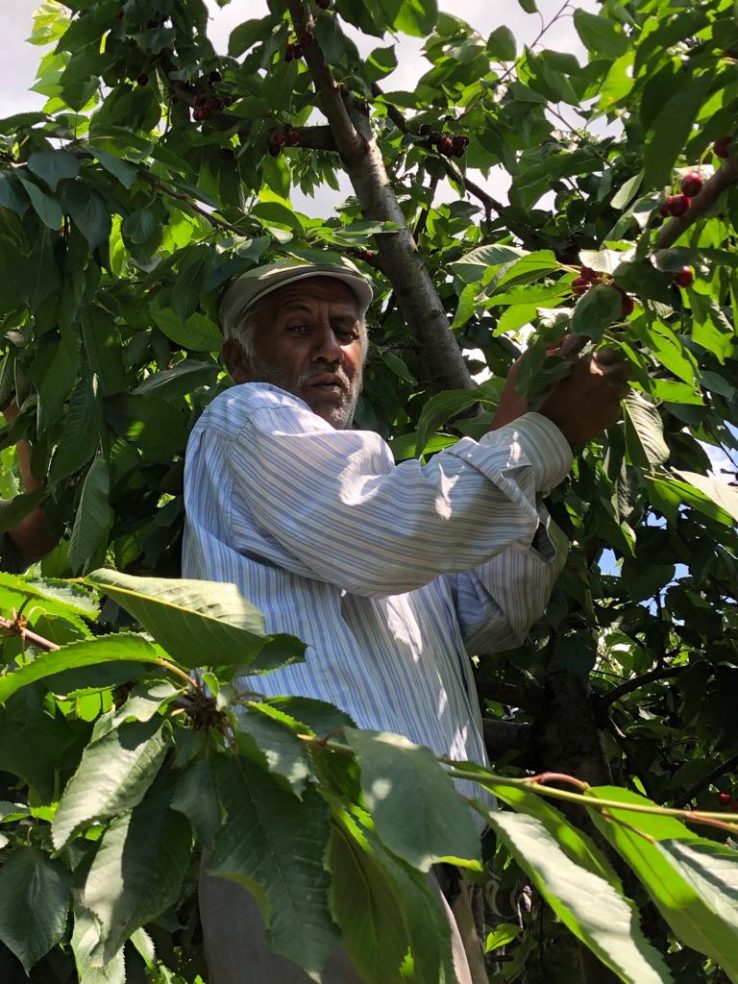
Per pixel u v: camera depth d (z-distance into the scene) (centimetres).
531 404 198
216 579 191
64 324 259
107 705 149
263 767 119
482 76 361
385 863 116
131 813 120
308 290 243
